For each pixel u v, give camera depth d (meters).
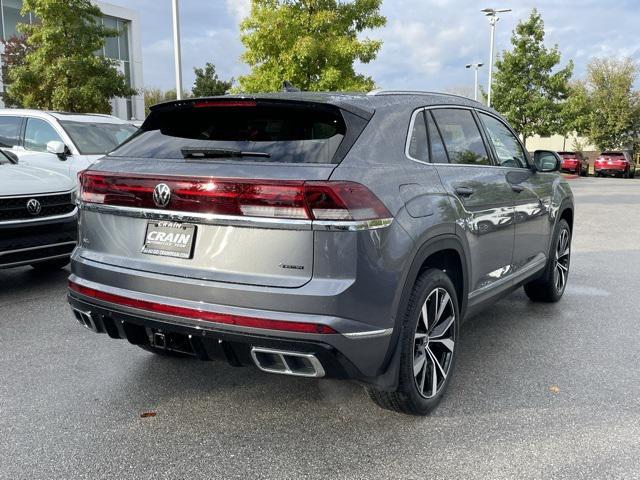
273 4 16.81
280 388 3.60
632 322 5.02
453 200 3.33
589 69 44.56
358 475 2.66
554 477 2.65
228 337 2.67
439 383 3.36
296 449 2.89
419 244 2.93
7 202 5.25
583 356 4.20
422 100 3.58
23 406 3.31
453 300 3.40
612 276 6.80
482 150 4.07
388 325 2.79
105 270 3.03
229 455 2.83
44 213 5.54
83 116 8.91
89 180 3.16
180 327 2.77
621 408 3.36
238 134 3.03
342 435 3.03
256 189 2.62
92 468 2.70
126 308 2.93
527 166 4.85
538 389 3.62
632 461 2.79
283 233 2.61
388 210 2.77
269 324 2.59
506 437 3.02
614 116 43.34
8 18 25.94
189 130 3.23
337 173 2.64
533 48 30.03
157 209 2.88
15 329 4.63
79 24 18.38
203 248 2.78
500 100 30.89
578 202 16.45
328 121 2.94
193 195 2.76
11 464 2.72
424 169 3.24
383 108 3.18
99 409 3.29
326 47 16.20
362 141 2.88
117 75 19.53
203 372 3.83
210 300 2.71
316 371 2.66
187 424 3.13
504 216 4.05
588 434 3.05
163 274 2.84
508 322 5.01
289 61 16.22
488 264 3.90
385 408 3.27
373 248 2.67
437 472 2.69
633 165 36.62
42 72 18.56
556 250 5.32
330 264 2.59
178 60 15.98
